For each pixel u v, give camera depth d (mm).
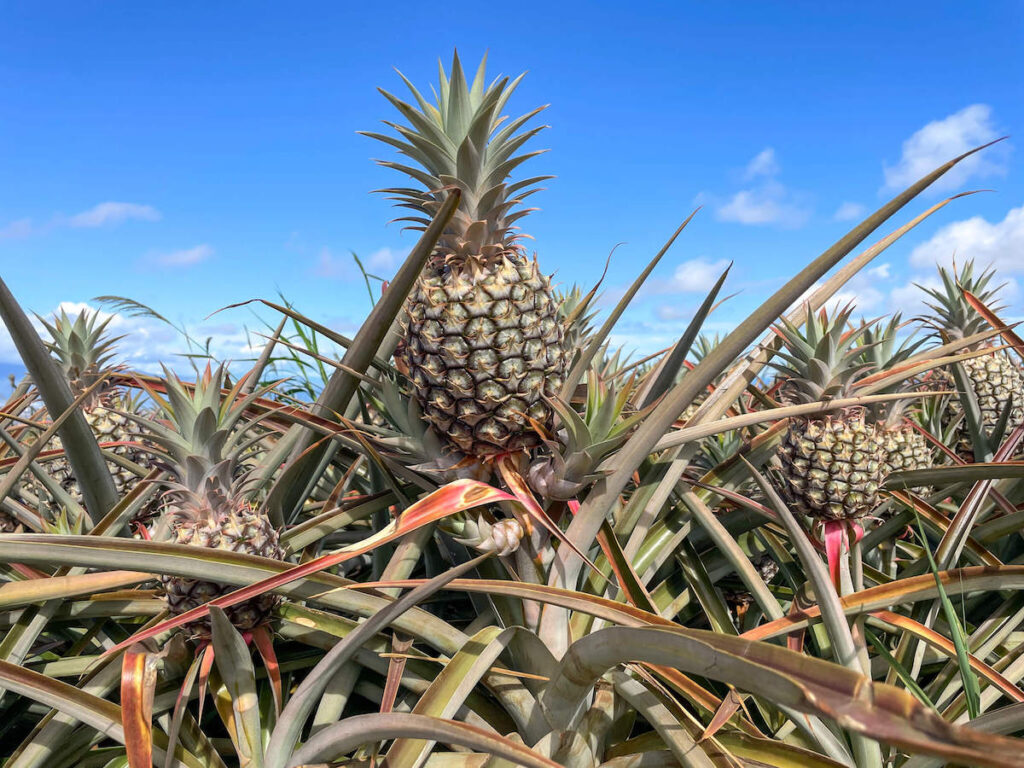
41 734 639
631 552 745
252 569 602
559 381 676
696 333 779
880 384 809
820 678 339
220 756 680
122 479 1036
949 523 852
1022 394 1327
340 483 916
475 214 671
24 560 556
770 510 803
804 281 551
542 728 622
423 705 554
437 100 749
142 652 659
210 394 717
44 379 623
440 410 656
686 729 581
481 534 657
